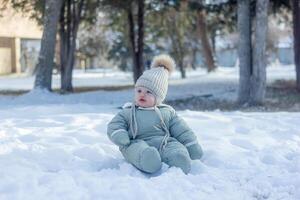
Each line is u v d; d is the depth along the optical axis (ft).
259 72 27.78
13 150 12.33
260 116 18.49
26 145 12.87
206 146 13.07
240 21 28.68
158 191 9.70
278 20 53.67
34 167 11.10
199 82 49.47
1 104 28.35
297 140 14.21
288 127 16.07
